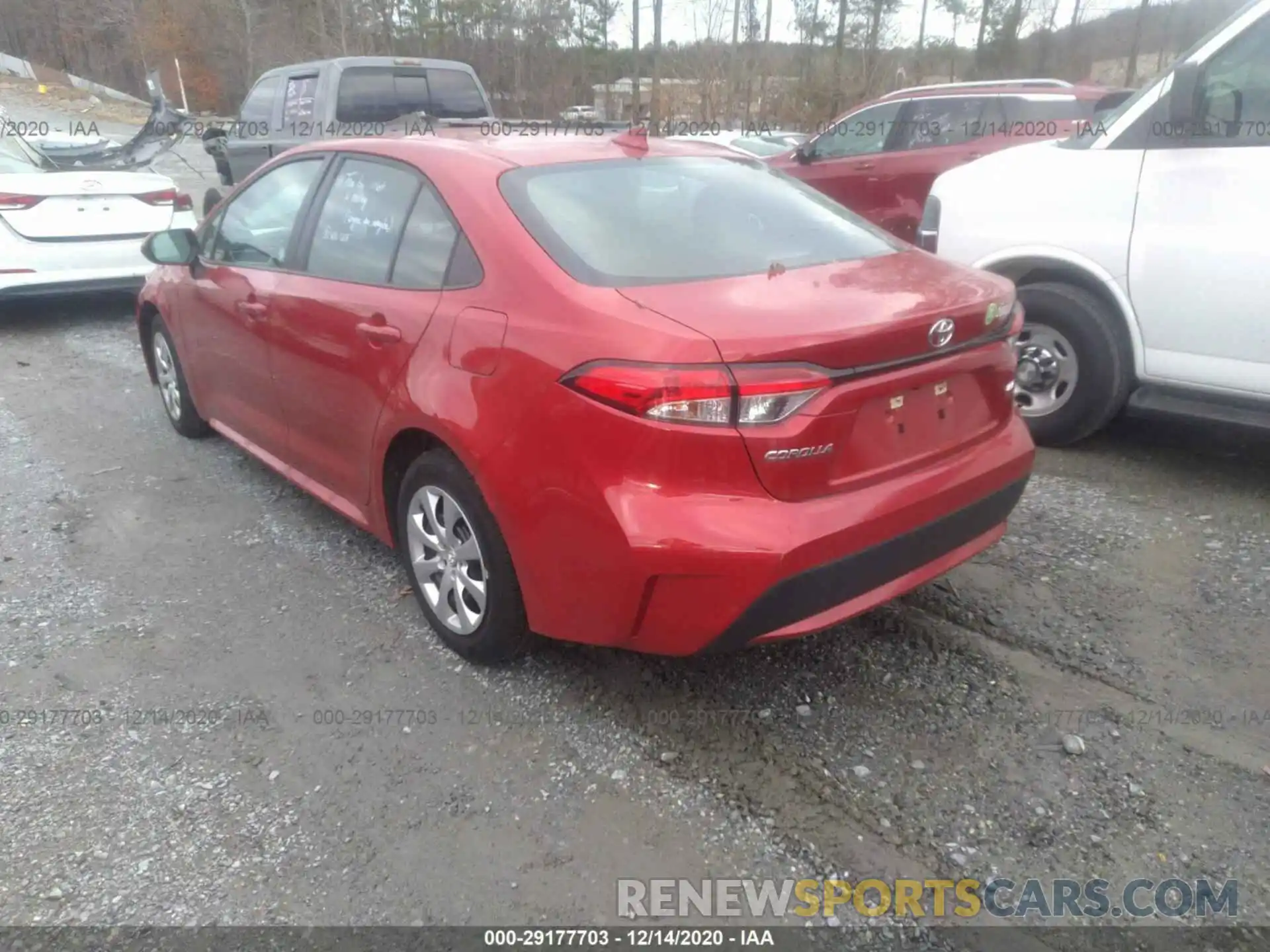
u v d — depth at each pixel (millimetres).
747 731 3051
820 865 2553
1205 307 4395
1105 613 3615
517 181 3285
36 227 7598
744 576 2588
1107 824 2660
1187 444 5215
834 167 9242
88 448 5496
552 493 2795
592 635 2896
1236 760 2877
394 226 3527
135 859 2600
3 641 3594
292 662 3447
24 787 2861
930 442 2969
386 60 9891
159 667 3432
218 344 4617
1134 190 4590
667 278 2953
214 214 4777
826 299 2818
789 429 2574
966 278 3217
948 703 3154
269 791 2834
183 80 40250
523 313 2916
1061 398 5008
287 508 4703
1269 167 4207
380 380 3402
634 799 2783
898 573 2924
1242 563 3930
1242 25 4262
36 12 50656
